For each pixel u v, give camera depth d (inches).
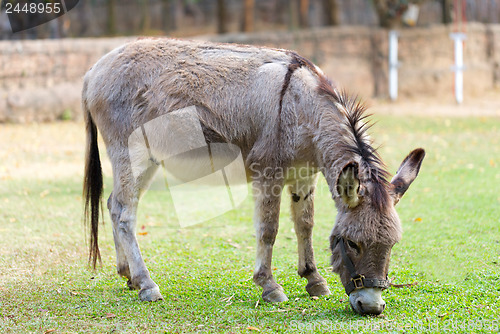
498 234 286.4
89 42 708.0
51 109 669.9
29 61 669.9
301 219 216.5
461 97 820.6
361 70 832.3
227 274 240.8
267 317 190.2
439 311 190.2
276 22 1307.8
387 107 771.4
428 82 844.0
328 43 829.2
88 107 234.2
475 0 1053.8
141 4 1187.9
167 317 192.4
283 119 205.5
